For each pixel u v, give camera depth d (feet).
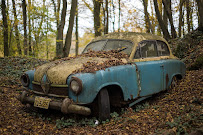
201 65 23.99
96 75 11.75
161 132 9.84
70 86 11.49
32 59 35.53
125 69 13.51
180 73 19.77
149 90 15.44
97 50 16.57
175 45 35.53
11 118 13.00
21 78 14.82
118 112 14.32
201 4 36.78
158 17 44.29
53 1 53.52
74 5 32.86
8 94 18.57
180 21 55.62
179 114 12.39
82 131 11.03
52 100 12.15
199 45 32.01
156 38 17.95
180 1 56.24
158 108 14.33
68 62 13.44
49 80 12.64
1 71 27.07
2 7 41.88
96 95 11.86
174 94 17.11
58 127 11.80
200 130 9.29
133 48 15.26
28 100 13.46
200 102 13.73
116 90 13.69
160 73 16.70
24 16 48.78
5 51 42.34
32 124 12.37
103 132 10.83
